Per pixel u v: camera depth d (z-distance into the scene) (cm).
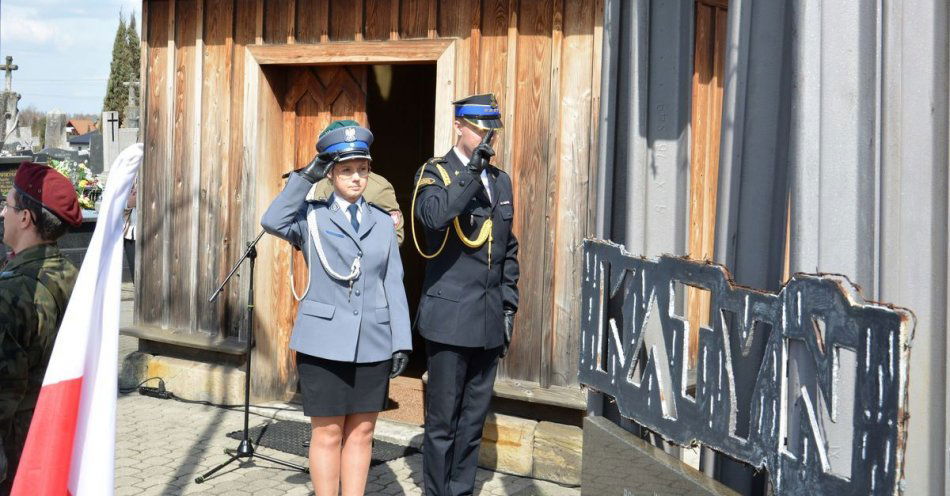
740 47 248
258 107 632
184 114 675
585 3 516
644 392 250
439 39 558
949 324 200
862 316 175
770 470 201
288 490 486
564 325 530
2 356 261
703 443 224
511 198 461
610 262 272
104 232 227
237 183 650
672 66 287
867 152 206
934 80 200
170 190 687
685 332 233
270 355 649
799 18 212
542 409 530
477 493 494
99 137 1989
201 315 673
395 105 883
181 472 512
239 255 650
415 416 607
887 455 169
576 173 522
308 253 411
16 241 287
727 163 251
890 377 169
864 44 205
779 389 198
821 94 209
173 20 673
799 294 193
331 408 404
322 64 611
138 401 664
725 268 219
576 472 505
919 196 201
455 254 444
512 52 534
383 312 414
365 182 414
